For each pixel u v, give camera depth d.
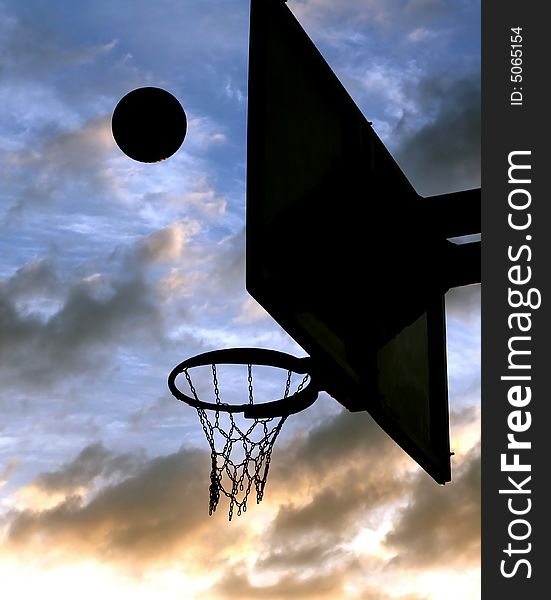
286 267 4.16
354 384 4.50
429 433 5.31
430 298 5.38
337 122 4.71
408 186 5.12
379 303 4.78
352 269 4.58
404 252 4.98
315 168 4.45
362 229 4.67
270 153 4.17
